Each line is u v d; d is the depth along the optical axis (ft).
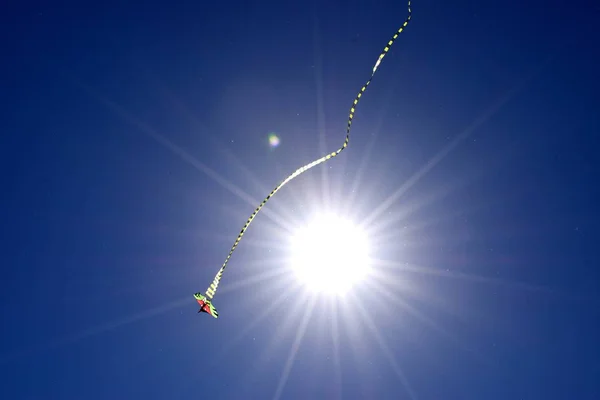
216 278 21.06
